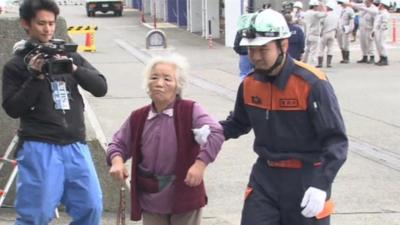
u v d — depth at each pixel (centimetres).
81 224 420
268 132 352
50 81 402
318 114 338
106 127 973
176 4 3575
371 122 1031
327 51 1773
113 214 570
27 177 402
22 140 407
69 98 408
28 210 403
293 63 345
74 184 409
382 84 1444
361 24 1842
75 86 412
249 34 335
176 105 370
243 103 368
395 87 1398
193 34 2953
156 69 364
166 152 365
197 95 1285
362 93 1321
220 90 1355
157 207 369
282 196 351
